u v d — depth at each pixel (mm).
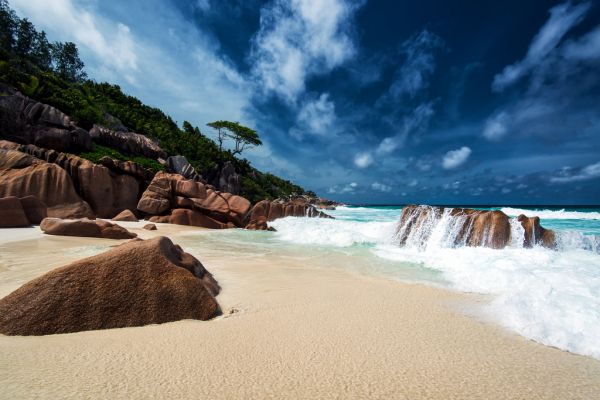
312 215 25109
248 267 7742
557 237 9680
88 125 35750
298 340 3320
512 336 3635
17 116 25453
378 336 3523
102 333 3348
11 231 11406
